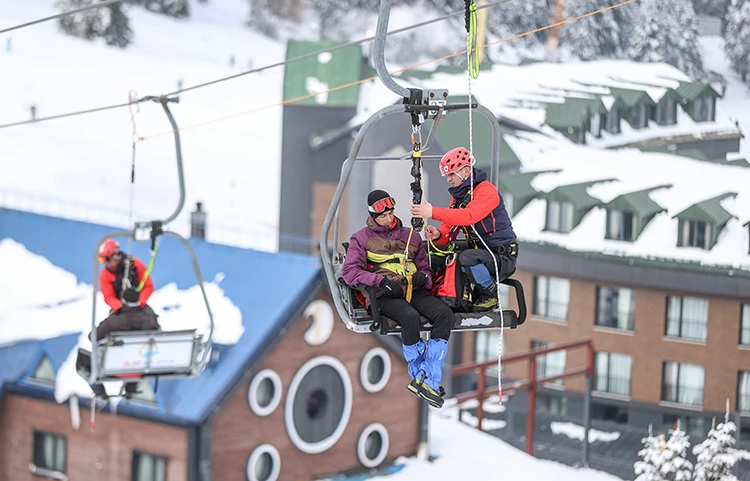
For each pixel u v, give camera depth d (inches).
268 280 1248.2
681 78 2118.6
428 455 1370.6
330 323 1240.2
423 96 373.1
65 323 1289.4
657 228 1686.8
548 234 1780.3
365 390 1289.4
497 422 1776.6
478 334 1876.2
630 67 2214.6
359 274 388.8
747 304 1599.4
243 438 1159.6
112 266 750.5
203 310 1250.0
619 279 1690.5
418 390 388.8
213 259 1331.2
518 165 1851.6
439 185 1867.6
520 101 2069.4
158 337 733.3
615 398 1710.1
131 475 1162.6
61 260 1416.1
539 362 1796.3
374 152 2033.7
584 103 1988.2
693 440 1608.0
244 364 1146.7
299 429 1218.0
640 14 2331.4
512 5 3083.2
